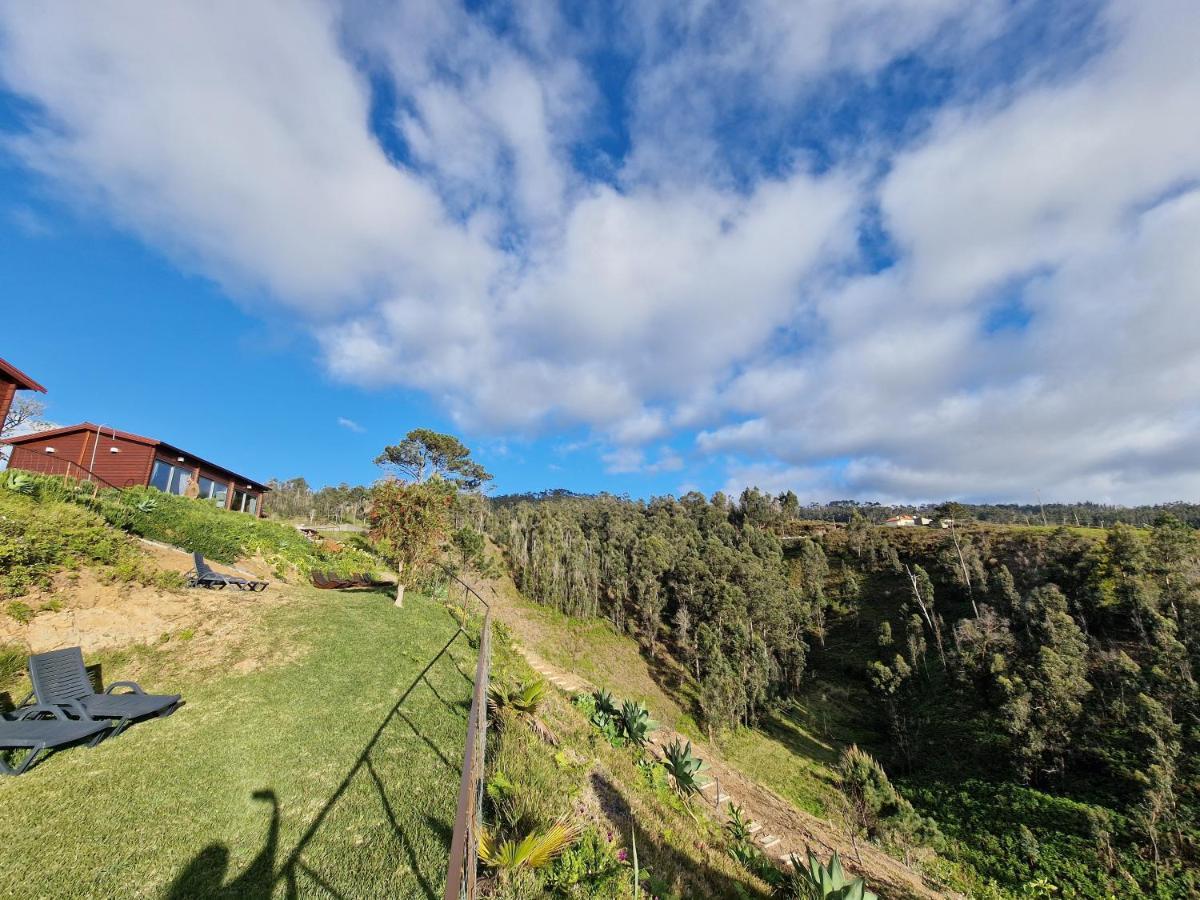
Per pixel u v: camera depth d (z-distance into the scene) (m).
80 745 4.81
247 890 3.23
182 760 4.73
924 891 15.92
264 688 6.65
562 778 5.96
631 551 58.59
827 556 67.81
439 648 10.10
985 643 35.50
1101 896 19.81
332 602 11.67
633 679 37.97
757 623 44.53
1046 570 43.12
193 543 13.43
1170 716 25.95
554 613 44.88
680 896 4.45
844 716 38.72
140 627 7.55
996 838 23.53
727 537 67.50
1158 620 31.64
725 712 32.56
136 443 21.72
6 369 14.80
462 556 27.75
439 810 4.43
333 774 4.82
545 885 3.78
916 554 59.72
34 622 6.74
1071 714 27.64
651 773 9.39
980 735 30.72
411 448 41.03
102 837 3.57
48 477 11.30
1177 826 21.28
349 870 3.52
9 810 3.74
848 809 24.53
